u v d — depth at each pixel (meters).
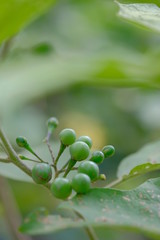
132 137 1.20
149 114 1.25
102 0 1.40
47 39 1.12
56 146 0.64
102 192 0.45
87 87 1.27
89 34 1.37
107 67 0.93
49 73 0.98
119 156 1.13
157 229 0.42
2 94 0.94
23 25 0.66
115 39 1.38
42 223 0.43
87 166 0.46
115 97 1.30
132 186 0.92
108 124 1.23
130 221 0.43
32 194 1.01
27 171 0.51
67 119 1.24
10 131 1.05
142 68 0.95
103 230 1.02
